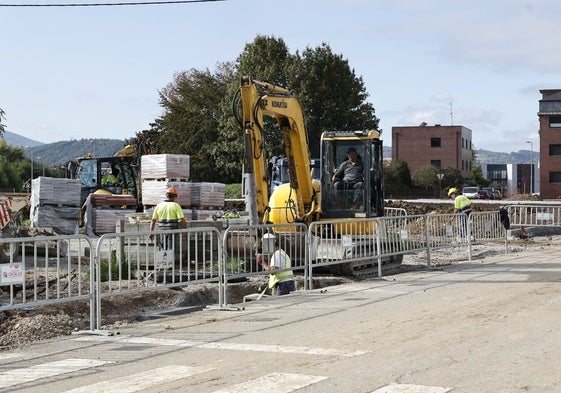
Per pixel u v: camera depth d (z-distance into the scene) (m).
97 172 32.31
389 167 83.56
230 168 63.34
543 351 8.96
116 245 14.73
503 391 7.27
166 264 13.22
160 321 12.28
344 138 19.39
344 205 19.23
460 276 17.38
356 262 18.38
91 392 7.63
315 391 7.39
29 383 8.14
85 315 13.54
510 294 13.93
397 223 18.98
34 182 25.84
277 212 18.73
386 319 11.53
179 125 70.62
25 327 11.48
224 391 7.47
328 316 12.03
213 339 10.43
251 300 14.95
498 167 155.12
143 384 7.89
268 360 8.90
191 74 73.75
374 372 8.12
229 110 61.59
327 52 60.56
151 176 25.88
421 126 103.12
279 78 60.09
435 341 9.71
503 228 24.12
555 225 30.78
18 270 10.70
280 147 54.19
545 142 86.31
